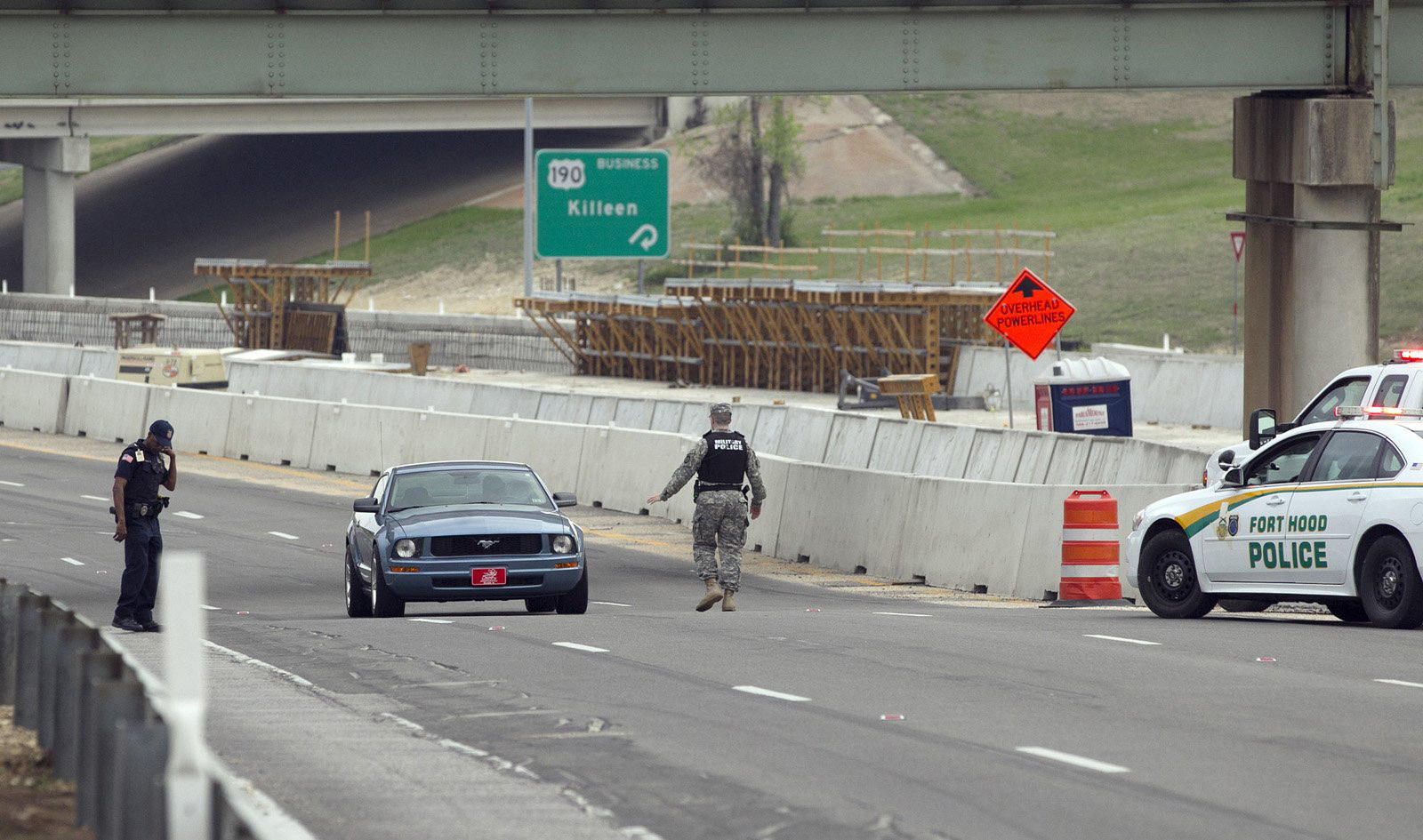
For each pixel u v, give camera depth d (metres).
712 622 51.06
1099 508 62.25
